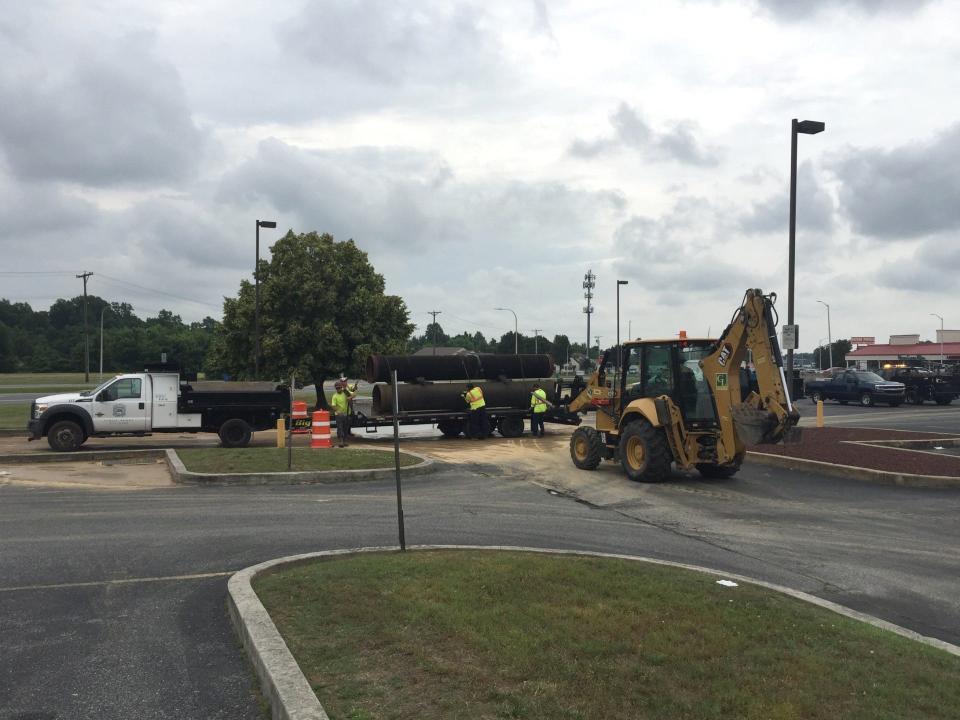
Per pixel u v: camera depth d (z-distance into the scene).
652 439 14.30
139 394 19.83
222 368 38.16
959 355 84.69
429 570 6.94
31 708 4.48
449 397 23.48
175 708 4.49
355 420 22.53
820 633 5.56
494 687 4.36
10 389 59.38
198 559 8.14
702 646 5.12
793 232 21.38
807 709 4.20
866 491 13.47
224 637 5.71
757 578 7.86
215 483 13.77
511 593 6.21
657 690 4.37
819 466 15.51
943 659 5.18
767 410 13.30
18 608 6.41
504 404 24.30
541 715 4.02
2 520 10.29
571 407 17.56
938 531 10.37
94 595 6.79
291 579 6.64
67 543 8.88
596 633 5.29
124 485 13.61
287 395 21.05
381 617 5.57
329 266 36.44
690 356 14.71
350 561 7.39
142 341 130.12
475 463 17.19
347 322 36.91
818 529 10.46
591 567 7.20
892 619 6.66
